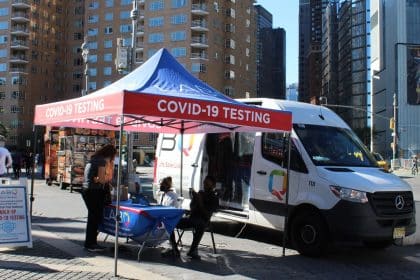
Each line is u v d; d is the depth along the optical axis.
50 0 117.94
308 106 10.71
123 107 7.12
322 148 9.80
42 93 116.38
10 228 8.76
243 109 8.43
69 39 121.00
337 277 7.90
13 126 110.12
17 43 110.81
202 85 9.07
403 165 63.31
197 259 8.71
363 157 10.20
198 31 96.81
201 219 8.79
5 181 9.14
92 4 113.12
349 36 145.50
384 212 8.78
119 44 21.89
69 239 10.08
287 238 10.48
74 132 21.64
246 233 11.69
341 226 8.70
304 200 9.27
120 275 7.29
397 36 121.19
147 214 8.16
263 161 10.27
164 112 7.51
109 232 8.77
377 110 134.38
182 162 11.80
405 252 10.05
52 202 17.08
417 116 118.94
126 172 18.80
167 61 9.12
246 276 7.71
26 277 7.06
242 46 108.94
